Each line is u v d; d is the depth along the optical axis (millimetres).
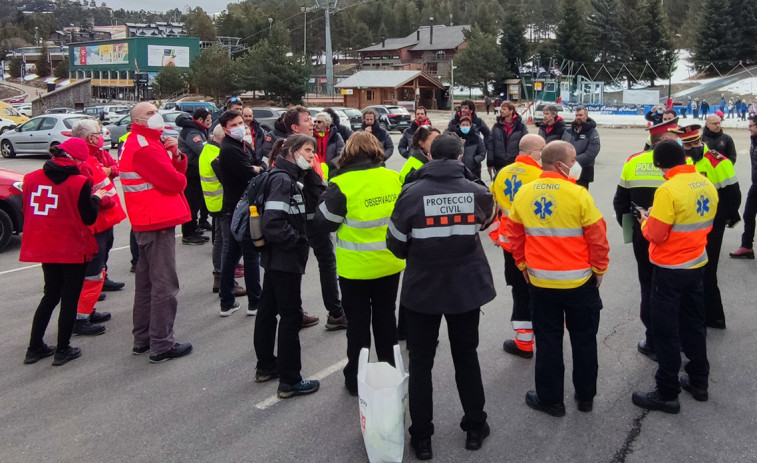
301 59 54938
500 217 4930
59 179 4809
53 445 3842
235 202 5848
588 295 3916
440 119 45781
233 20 96875
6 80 126438
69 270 4953
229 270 6047
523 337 4910
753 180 7680
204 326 5844
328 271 5559
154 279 5004
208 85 57438
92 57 82938
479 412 3662
